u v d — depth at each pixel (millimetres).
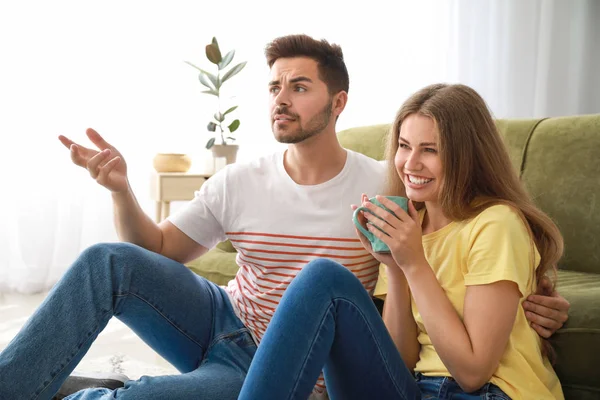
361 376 1159
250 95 3848
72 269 1273
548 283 1308
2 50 3248
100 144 1415
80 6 3395
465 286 1181
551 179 2059
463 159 1212
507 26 4211
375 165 1526
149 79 3609
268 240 1474
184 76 3705
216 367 1396
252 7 3803
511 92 4242
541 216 1246
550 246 1258
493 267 1131
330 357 1167
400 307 1292
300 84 1447
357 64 4008
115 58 3506
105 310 1270
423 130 1222
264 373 1047
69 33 3377
